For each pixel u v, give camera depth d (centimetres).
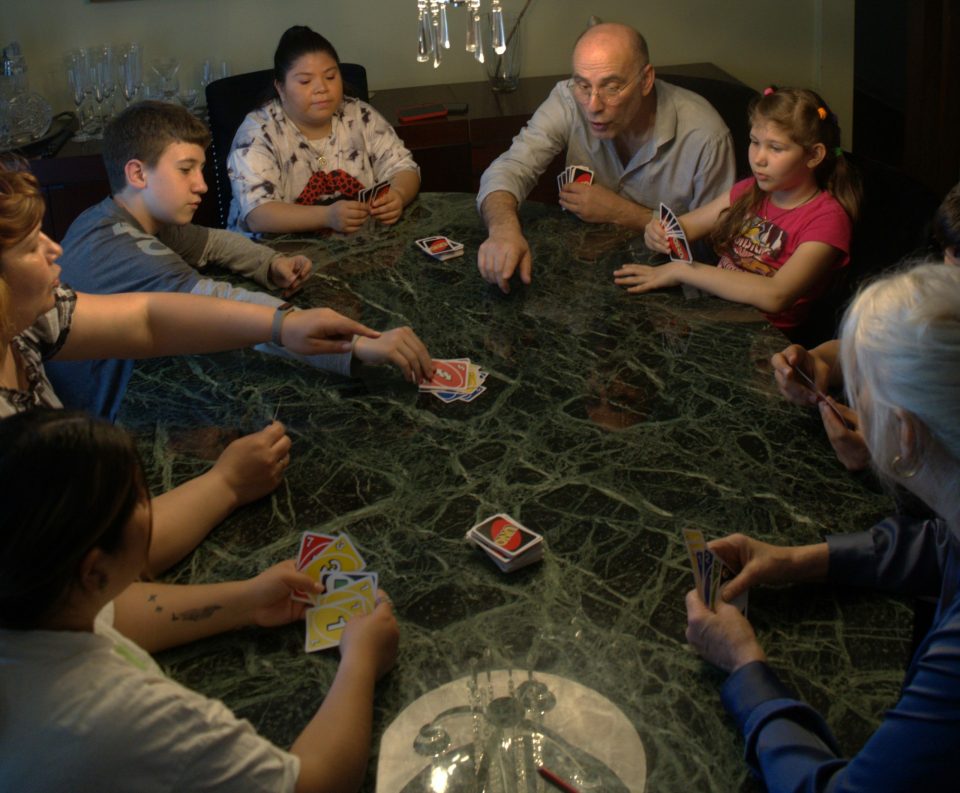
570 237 269
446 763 116
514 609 138
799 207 248
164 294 202
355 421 187
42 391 177
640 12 450
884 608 136
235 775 100
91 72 404
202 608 135
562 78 448
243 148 307
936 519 140
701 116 299
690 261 240
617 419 183
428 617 138
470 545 151
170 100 417
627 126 289
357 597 140
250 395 199
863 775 100
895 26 593
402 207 297
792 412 183
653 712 121
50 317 184
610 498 160
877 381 105
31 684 95
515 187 295
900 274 109
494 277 240
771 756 108
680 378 196
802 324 253
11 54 400
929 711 97
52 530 92
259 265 250
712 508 157
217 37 427
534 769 114
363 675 122
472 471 170
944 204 178
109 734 94
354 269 256
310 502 164
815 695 122
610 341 213
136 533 101
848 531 150
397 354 198
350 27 434
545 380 198
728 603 135
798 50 468
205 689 128
